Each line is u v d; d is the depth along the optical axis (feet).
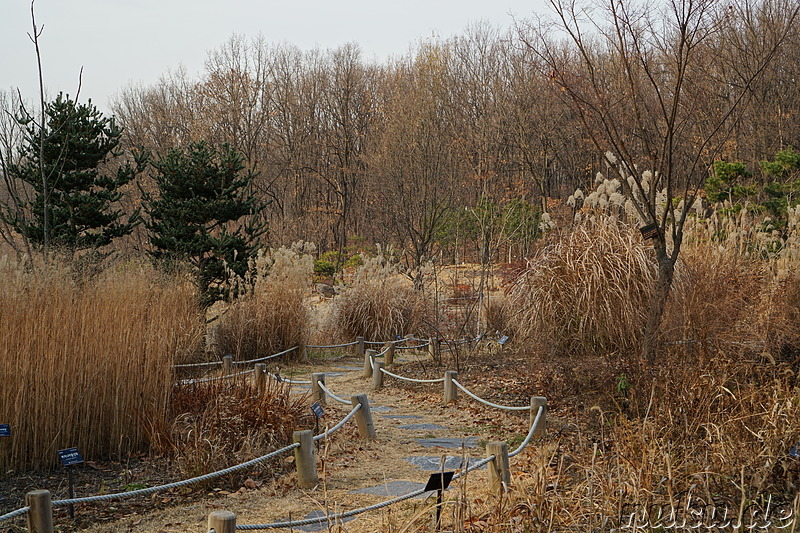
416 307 59.93
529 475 20.88
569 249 38.83
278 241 115.85
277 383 31.35
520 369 38.91
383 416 33.53
